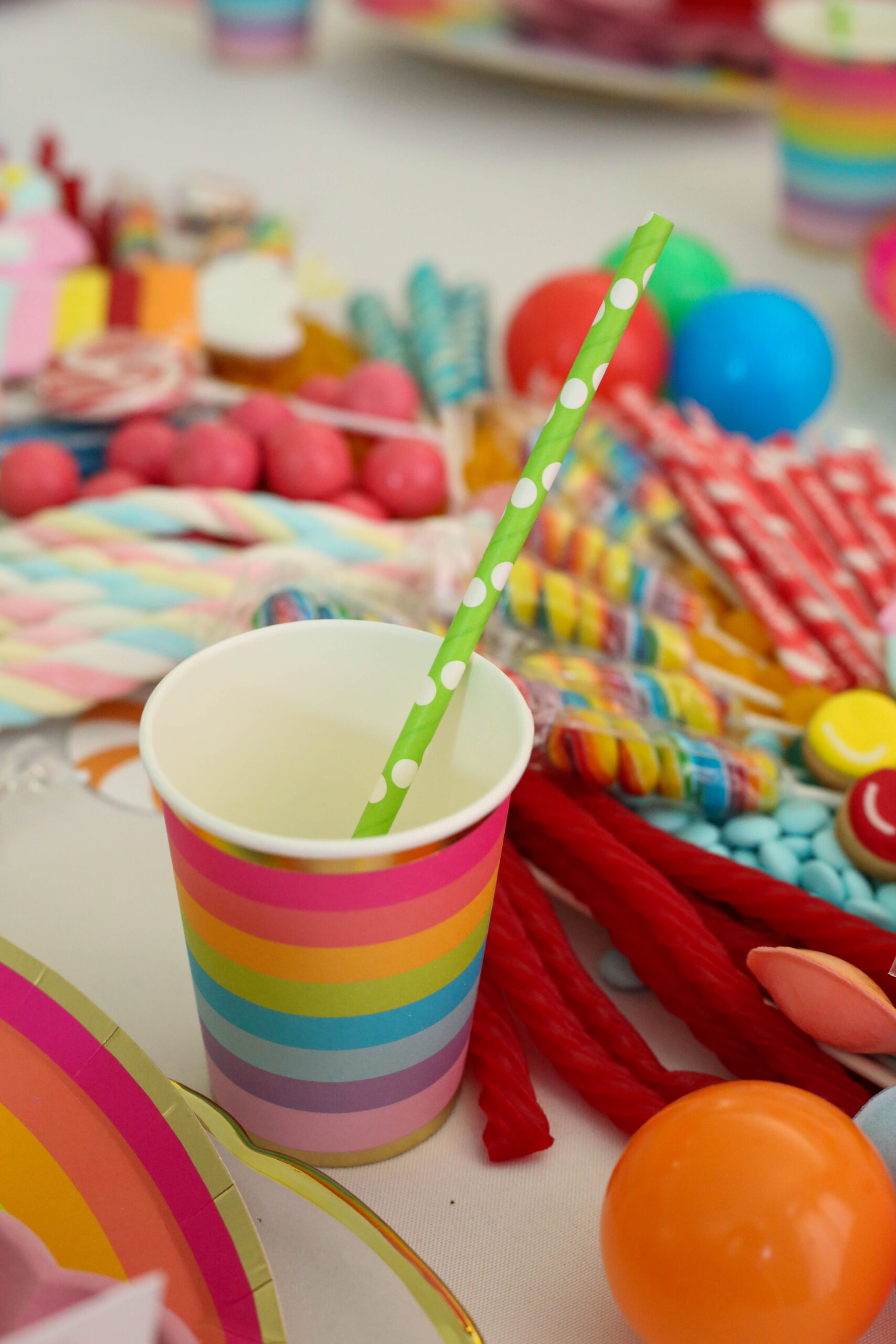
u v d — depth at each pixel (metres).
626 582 0.49
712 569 0.52
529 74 1.05
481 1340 0.34
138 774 0.48
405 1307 0.34
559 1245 0.38
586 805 0.44
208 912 0.35
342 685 0.37
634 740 0.43
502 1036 0.40
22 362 0.60
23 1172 0.34
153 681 0.49
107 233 0.74
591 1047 0.40
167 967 0.42
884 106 0.80
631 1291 0.35
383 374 0.59
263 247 0.73
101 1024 0.35
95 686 0.47
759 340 0.59
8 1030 0.34
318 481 0.54
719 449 0.54
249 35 1.17
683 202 0.97
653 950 0.42
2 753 0.48
